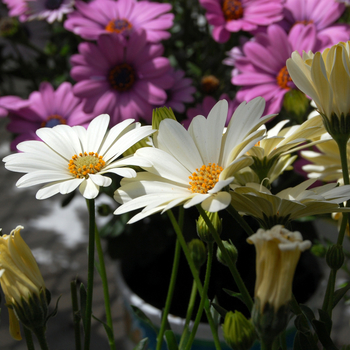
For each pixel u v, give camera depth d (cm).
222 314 25
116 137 25
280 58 38
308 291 42
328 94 24
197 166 24
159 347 27
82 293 25
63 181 25
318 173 30
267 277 21
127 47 41
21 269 24
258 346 37
